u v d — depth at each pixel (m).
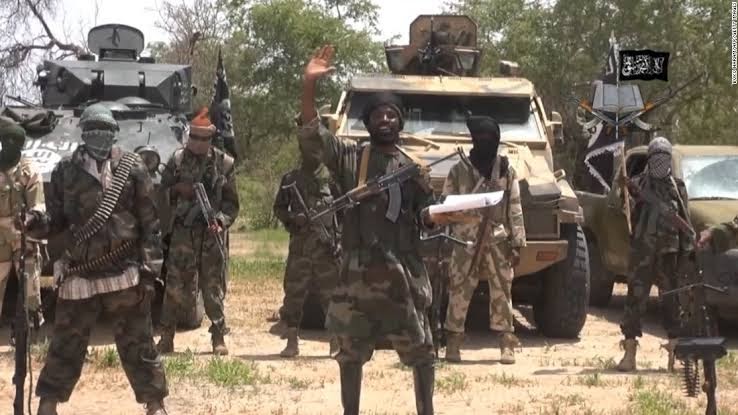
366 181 6.39
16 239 9.78
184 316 12.42
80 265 6.96
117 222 6.97
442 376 9.61
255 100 43.59
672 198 9.92
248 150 44.53
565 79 34.41
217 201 10.48
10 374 9.52
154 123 13.00
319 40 43.53
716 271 10.59
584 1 34.03
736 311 11.28
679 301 9.85
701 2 34.41
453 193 10.25
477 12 36.91
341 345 6.45
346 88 13.48
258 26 43.38
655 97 33.09
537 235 11.52
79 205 6.96
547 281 12.26
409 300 6.40
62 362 7.05
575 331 12.27
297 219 10.30
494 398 8.73
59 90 15.14
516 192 10.34
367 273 6.34
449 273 10.49
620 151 10.27
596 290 15.21
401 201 6.38
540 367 10.36
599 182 15.26
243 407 8.28
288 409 8.23
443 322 11.32
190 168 10.34
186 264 10.42
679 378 9.66
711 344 6.45
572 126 33.31
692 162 13.78
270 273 18.27
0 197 9.75
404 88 13.26
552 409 8.29
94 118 6.95
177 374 9.39
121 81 15.05
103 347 10.83
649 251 9.93
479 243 10.36
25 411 8.11
